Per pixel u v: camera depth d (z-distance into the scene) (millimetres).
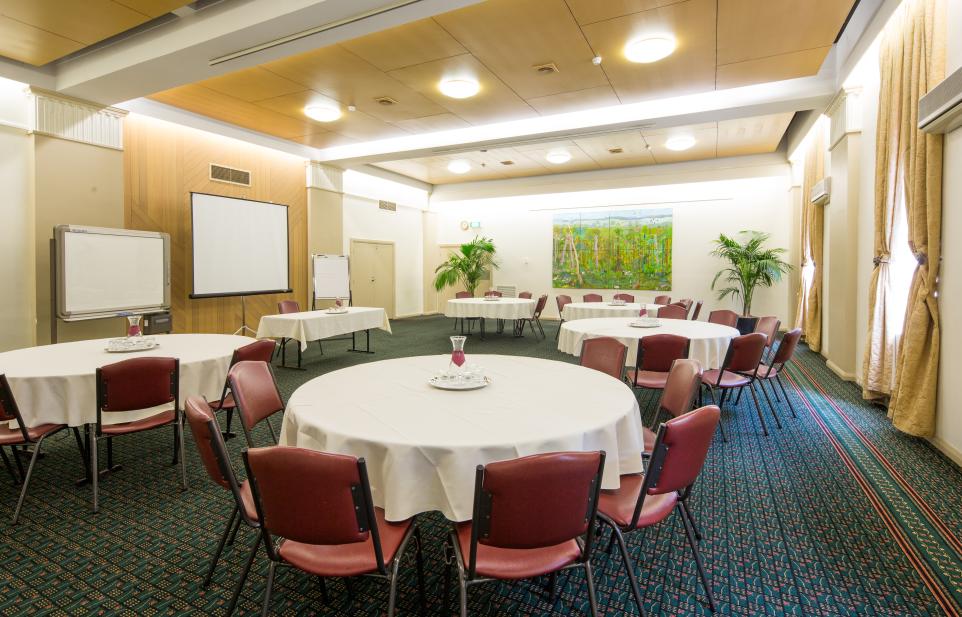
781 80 5508
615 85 5582
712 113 5996
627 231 10734
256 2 3869
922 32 3514
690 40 4508
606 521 1755
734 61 4949
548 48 4676
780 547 2291
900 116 4016
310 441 1832
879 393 4430
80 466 3213
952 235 3262
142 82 4977
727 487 2912
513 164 9758
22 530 2434
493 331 9492
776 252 9406
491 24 4246
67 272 5207
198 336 4102
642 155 8914
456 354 2393
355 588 2020
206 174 7137
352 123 7066
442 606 1849
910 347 3590
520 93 5848
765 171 8914
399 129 7367
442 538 2396
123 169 6031
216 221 6996
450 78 5398
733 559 2203
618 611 1882
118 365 2623
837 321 5711
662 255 10445
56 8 3795
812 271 7703
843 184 5406
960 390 3174
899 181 4074
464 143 7445
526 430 1739
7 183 5129
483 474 1325
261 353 3408
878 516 2561
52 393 2695
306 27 3916
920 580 2039
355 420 1848
